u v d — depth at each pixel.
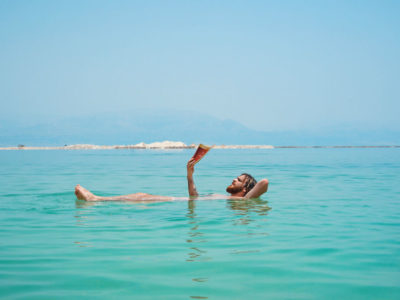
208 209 7.66
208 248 4.86
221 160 31.97
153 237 5.43
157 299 3.36
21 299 3.36
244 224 6.30
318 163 26.78
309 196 9.77
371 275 3.92
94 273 3.97
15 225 6.22
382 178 15.00
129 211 7.41
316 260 4.39
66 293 3.48
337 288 3.59
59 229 5.93
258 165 24.62
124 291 3.53
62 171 19.56
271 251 4.73
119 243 5.11
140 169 21.25
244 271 4.03
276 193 10.38
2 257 4.50
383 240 5.27
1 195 9.90
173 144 100.56
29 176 16.45
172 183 13.60
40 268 4.12
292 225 6.22
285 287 3.62
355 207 8.08
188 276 3.89
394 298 3.38
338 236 5.50
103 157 39.47
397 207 8.08
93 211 7.43
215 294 3.46
